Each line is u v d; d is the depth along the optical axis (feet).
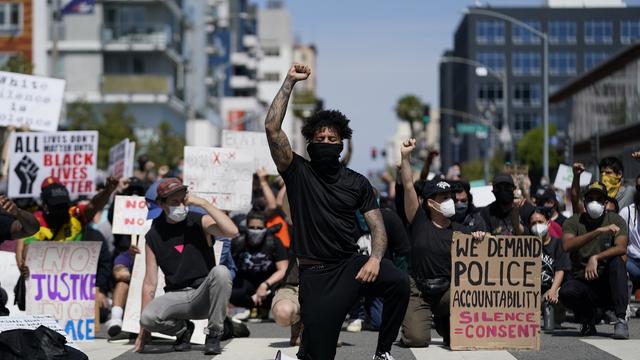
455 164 74.33
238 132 66.13
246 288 53.36
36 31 206.69
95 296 48.62
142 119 238.07
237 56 411.13
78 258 44.19
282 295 41.75
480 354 38.93
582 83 207.41
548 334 45.62
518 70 410.31
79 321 44.19
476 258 39.99
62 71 232.53
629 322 51.44
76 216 46.57
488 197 58.13
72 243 44.14
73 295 44.14
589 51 402.93
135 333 45.16
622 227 43.78
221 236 39.29
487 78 411.54
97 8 231.71
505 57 409.69
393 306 30.32
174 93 254.88
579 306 44.47
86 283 44.19
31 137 57.72
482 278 40.01
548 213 51.47
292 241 29.60
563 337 44.21
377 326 49.83
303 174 29.27
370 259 29.12
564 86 222.89
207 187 51.44
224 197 51.55
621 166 52.70
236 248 53.01
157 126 225.97
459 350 39.93
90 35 232.32
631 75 167.12
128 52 236.84
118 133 188.34
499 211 44.83
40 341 32.19
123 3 233.14
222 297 39.09
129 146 63.77
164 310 39.34
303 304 29.35
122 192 55.36
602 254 43.14
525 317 40.04
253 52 429.38
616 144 178.81
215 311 39.29
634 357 37.27
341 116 29.27
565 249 44.19
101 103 233.35
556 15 404.77
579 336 44.60
